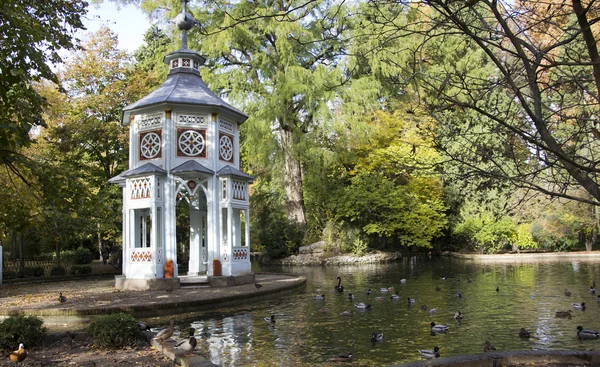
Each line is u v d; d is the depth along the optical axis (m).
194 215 22.81
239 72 33.19
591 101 6.07
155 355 8.45
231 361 8.53
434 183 37.53
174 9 32.56
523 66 5.29
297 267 32.62
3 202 9.43
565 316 11.93
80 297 16.11
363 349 9.21
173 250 18.83
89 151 29.67
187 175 19.69
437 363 6.68
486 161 5.46
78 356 8.43
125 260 19.47
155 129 19.70
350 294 15.77
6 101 9.02
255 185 45.50
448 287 18.39
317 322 12.05
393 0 5.05
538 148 5.16
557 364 6.94
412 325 11.41
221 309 14.57
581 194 24.98
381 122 37.72
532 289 17.17
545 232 33.56
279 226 36.97
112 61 30.47
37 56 9.54
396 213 36.78
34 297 16.55
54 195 9.12
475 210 35.03
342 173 40.22
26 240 36.31
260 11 30.88
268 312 13.84
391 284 20.16
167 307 13.63
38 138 27.92
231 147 21.19
